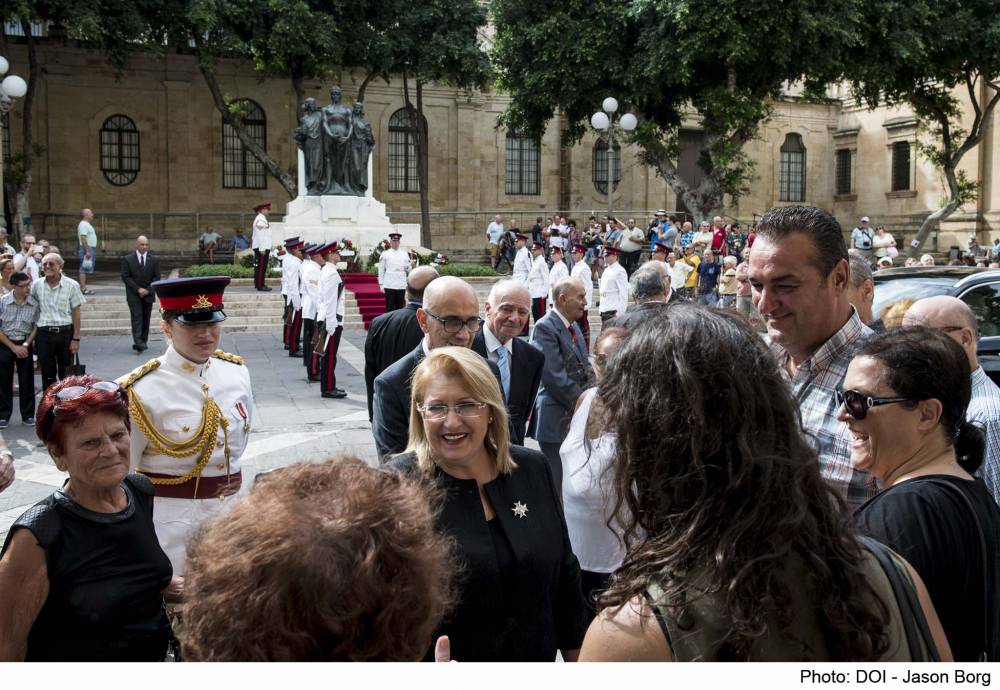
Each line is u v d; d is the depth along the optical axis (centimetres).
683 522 174
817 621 170
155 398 441
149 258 1795
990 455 350
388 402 473
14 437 1109
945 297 419
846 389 288
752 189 4919
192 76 4141
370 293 2433
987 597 251
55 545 316
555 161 4734
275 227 2820
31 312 1199
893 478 283
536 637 313
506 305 556
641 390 182
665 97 3272
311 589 146
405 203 4481
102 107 4006
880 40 3027
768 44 2919
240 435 468
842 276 341
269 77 3888
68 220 3969
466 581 296
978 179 4103
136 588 329
